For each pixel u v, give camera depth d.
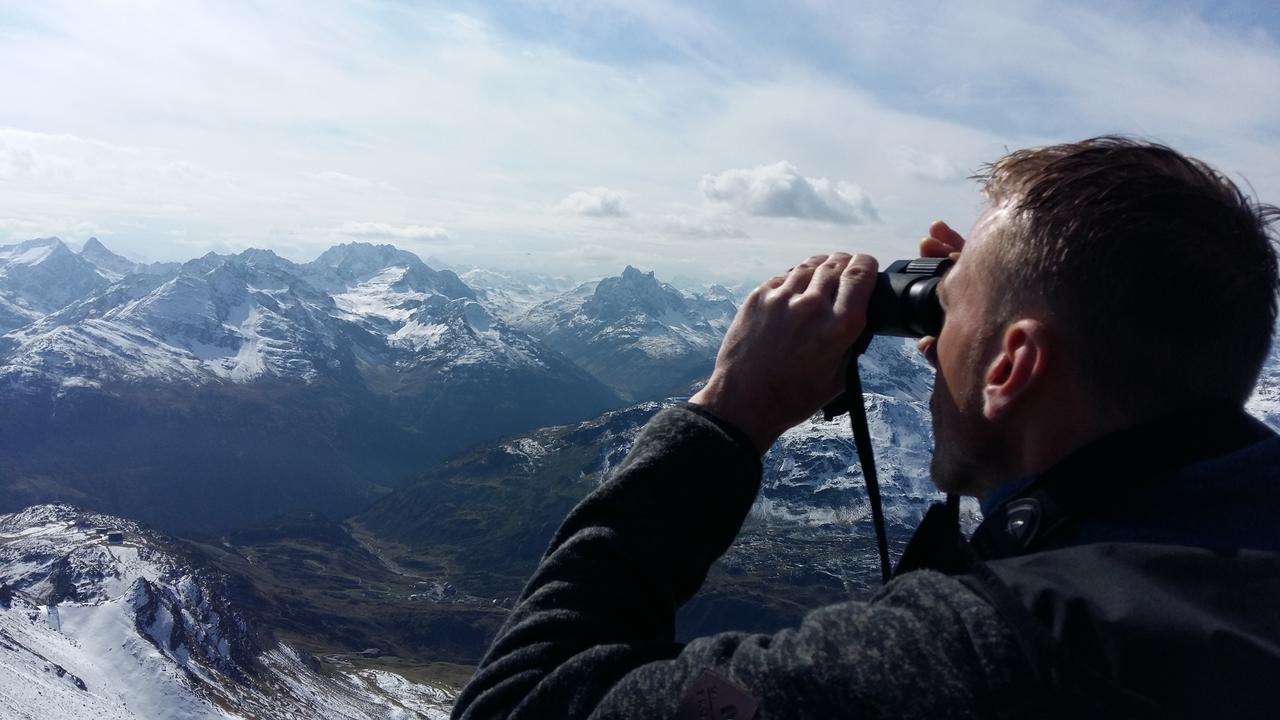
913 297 0.69
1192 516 0.50
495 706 0.63
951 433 0.63
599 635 0.65
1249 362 0.55
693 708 0.53
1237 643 0.44
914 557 0.66
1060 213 0.56
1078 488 0.54
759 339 0.73
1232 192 0.56
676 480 0.70
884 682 0.49
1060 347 0.55
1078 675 0.46
